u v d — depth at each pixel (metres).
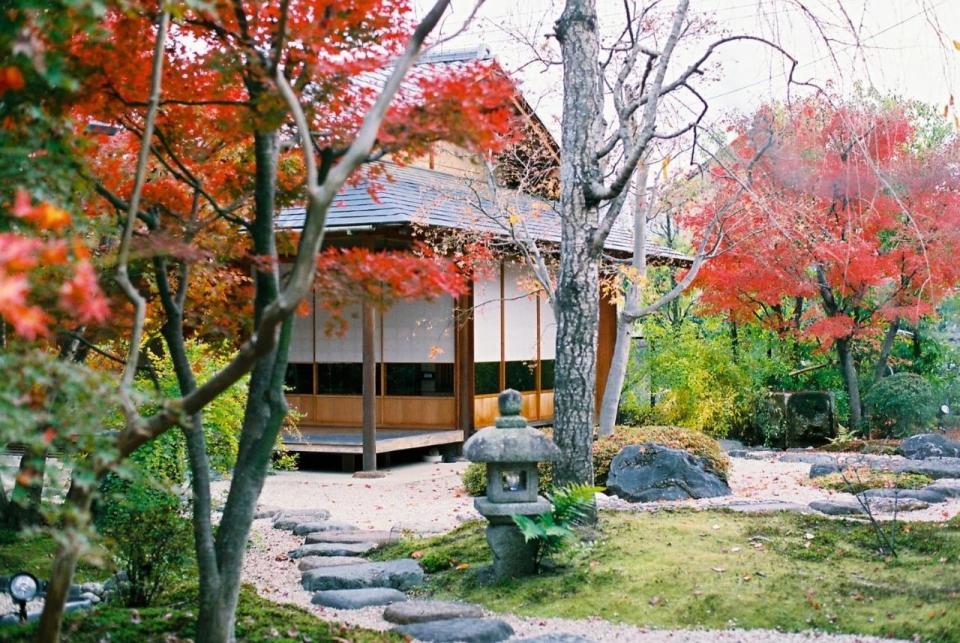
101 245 4.70
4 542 7.20
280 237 4.95
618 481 9.55
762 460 13.61
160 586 5.67
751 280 14.56
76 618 4.59
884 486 10.09
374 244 12.87
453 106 3.67
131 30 3.87
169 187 5.02
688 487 9.41
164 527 5.53
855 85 5.69
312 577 6.40
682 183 13.04
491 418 15.20
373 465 12.58
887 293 14.87
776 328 16.12
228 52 3.83
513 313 15.93
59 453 3.94
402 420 14.91
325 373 15.14
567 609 5.64
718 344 16.20
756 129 10.91
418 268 3.96
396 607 5.60
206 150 4.89
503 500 6.27
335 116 4.48
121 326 4.65
